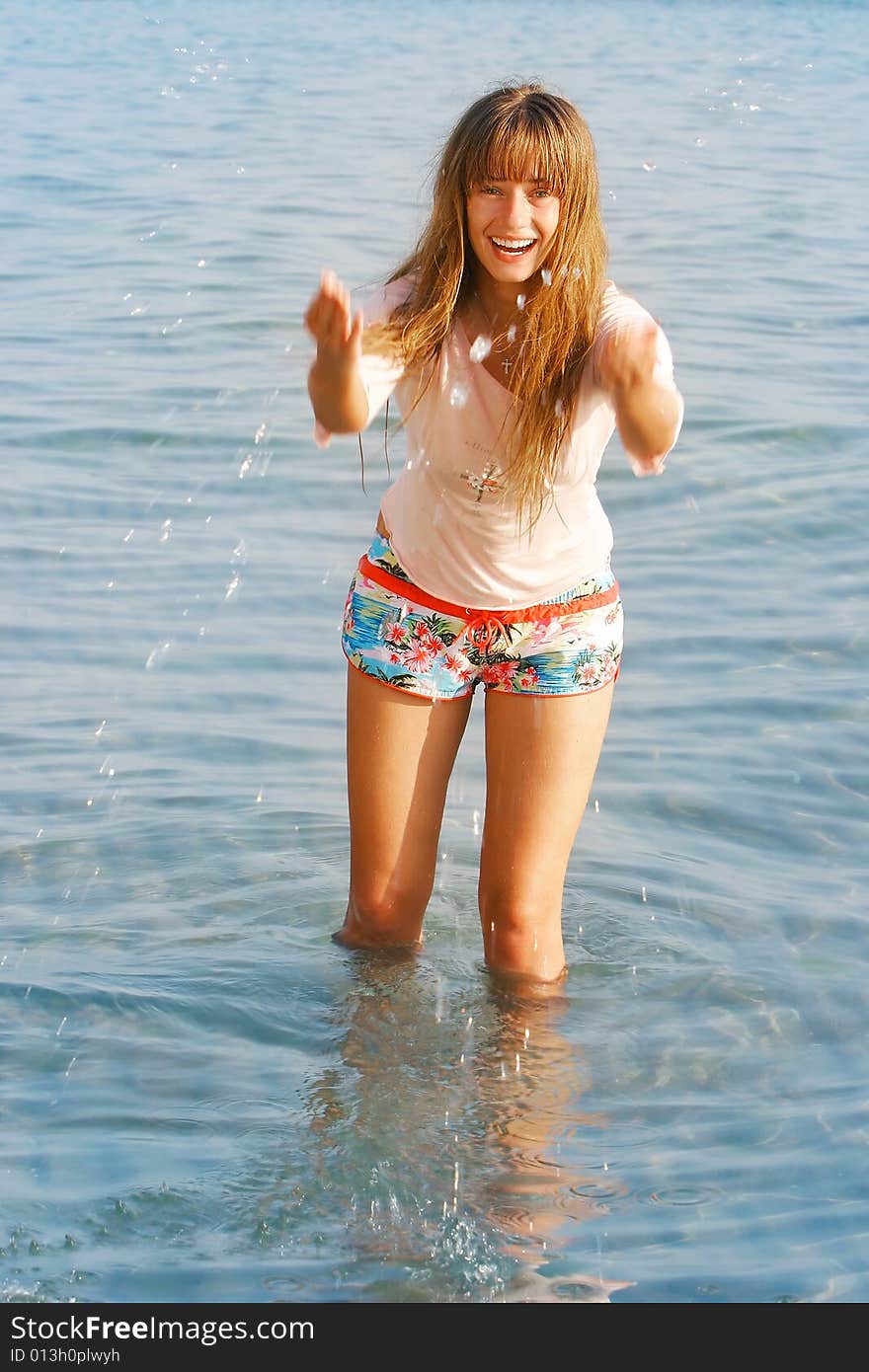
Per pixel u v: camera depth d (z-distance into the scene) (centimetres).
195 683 495
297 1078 304
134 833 403
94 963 344
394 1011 328
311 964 347
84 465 677
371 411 288
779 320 902
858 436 717
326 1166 275
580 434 303
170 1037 317
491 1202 266
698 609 550
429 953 354
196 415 735
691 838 407
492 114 284
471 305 298
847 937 359
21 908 366
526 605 323
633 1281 247
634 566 591
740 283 979
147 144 1420
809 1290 245
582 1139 285
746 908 372
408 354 295
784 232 1121
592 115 1596
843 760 446
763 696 485
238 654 516
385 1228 260
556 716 328
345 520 632
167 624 536
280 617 545
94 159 1344
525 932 339
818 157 1427
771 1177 273
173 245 1042
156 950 351
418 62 2012
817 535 616
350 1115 291
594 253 291
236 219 1114
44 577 570
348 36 2311
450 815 424
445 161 291
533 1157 279
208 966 345
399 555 325
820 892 380
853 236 1114
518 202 283
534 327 290
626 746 455
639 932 363
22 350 823
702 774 439
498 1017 327
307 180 1250
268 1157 277
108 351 823
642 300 936
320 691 493
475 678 334
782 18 2581
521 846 335
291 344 841
